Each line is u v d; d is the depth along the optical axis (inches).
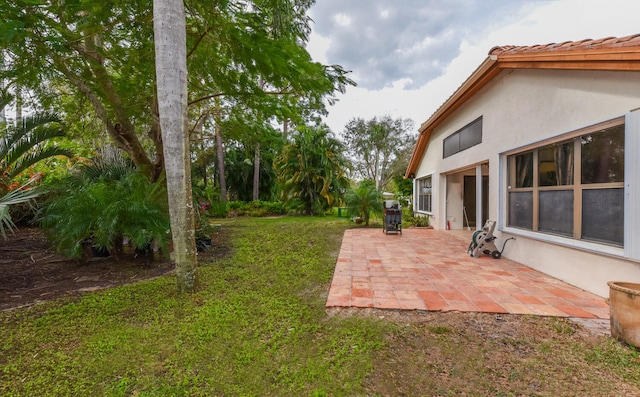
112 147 361.1
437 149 396.5
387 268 202.7
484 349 100.2
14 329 116.7
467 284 165.9
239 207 668.1
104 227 181.3
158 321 123.6
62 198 198.7
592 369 88.6
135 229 187.8
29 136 219.3
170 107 145.4
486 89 248.7
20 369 90.9
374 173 1111.6
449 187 394.3
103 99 273.3
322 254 251.1
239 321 122.3
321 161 627.5
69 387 82.6
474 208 399.9
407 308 133.5
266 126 390.9
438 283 168.6
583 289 153.0
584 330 111.7
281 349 101.6
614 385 81.6
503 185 226.4
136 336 111.0
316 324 119.2
